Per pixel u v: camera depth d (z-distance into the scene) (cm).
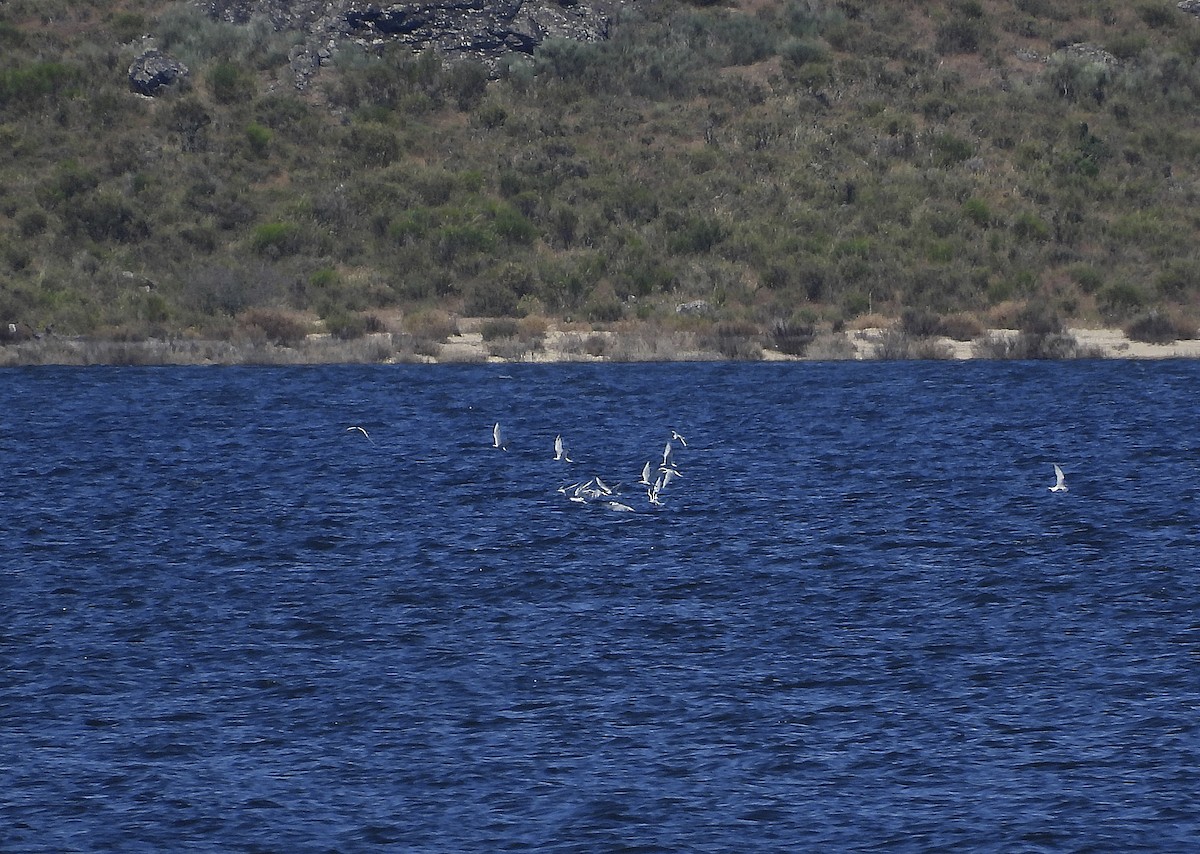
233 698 9669
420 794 8306
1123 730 9050
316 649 10594
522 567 12694
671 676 10012
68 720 9319
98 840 7825
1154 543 13338
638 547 13362
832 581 12225
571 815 8050
